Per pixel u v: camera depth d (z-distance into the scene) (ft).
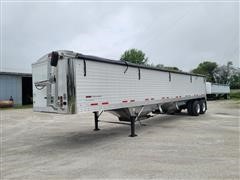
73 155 21.07
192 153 20.63
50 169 17.38
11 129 37.22
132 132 28.66
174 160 18.70
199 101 50.88
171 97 38.88
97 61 24.02
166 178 14.97
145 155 20.33
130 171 16.43
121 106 27.12
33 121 46.42
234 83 253.24
